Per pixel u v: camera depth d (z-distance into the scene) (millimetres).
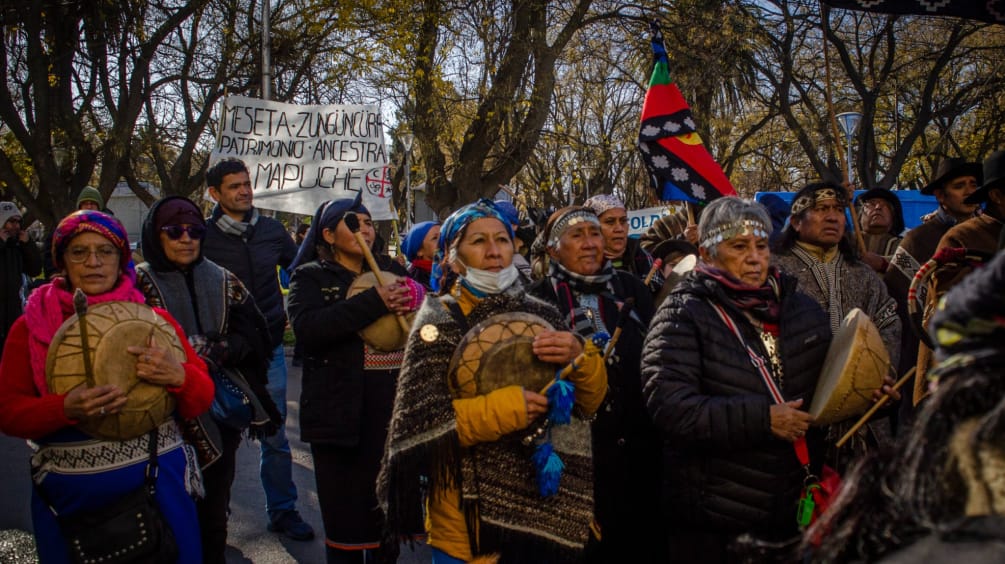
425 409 2514
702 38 16234
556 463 2508
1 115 14602
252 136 7680
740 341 2850
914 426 1229
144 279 3500
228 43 15875
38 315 2836
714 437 2668
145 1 15086
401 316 3539
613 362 3352
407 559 4547
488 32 15547
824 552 1299
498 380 2514
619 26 16891
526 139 16078
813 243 3627
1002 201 3971
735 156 21734
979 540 1066
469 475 2561
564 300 3459
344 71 15117
